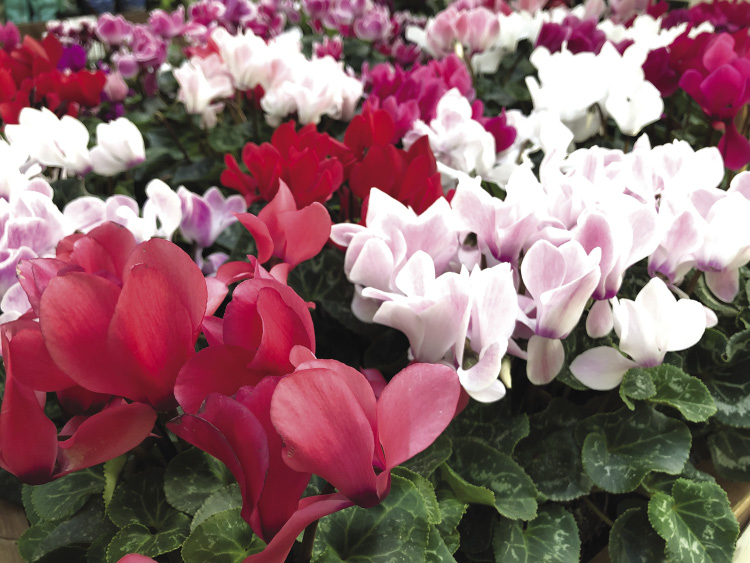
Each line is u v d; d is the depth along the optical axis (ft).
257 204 4.98
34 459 1.78
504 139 4.76
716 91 4.58
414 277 2.65
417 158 3.47
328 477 1.60
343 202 4.22
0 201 3.02
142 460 2.98
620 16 10.50
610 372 3.04
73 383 1.91
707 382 3.62
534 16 9.46
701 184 3.56
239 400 1.71
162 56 8.59
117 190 6.24
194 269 1.83
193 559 2.24
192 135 7.79
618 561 3.04
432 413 1.77
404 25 11.35
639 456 3.09
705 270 3.24
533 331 2.80
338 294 3.93
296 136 4.06
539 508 3.11
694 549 2.91
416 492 2.40
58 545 2.78
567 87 5.15
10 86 5.42
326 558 2.25
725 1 8.96
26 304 2.94
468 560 3.05
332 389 1.53
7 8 20.27
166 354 1.81
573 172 3.50
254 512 1.66
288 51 6.18
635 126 4.98
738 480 3.47
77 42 11.83
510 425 3.24
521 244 2.97
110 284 1.72
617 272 2.77
